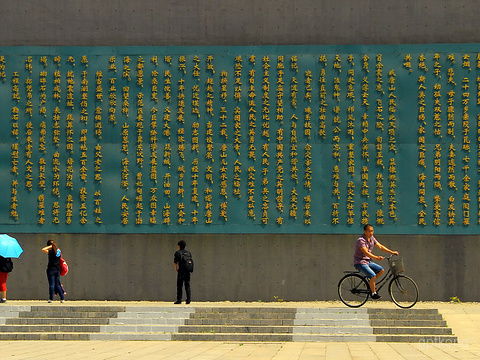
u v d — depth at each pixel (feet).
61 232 60.64
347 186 59.36
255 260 59.72
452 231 58.75
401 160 59.31
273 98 60.39
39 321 47.67
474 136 59.06
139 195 60.44
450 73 59.67
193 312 48.52
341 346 40.93
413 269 58.85
